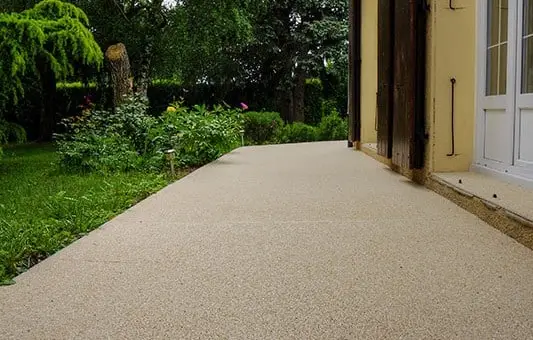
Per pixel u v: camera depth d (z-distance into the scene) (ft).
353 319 6.32
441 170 15.30
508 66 13.03
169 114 26.12
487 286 7.31
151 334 6.05
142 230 11.11
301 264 8.52
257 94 57.11
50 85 48.96
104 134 24.30
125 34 45.09
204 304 6.91
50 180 20.93
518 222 9.46
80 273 8.30
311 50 55.83
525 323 6.08
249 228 11.06
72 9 27.58
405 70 16.47
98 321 6.44
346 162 23.13
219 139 25.64
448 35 15.06
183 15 44.60
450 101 15.16
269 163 23.30
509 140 13.14
